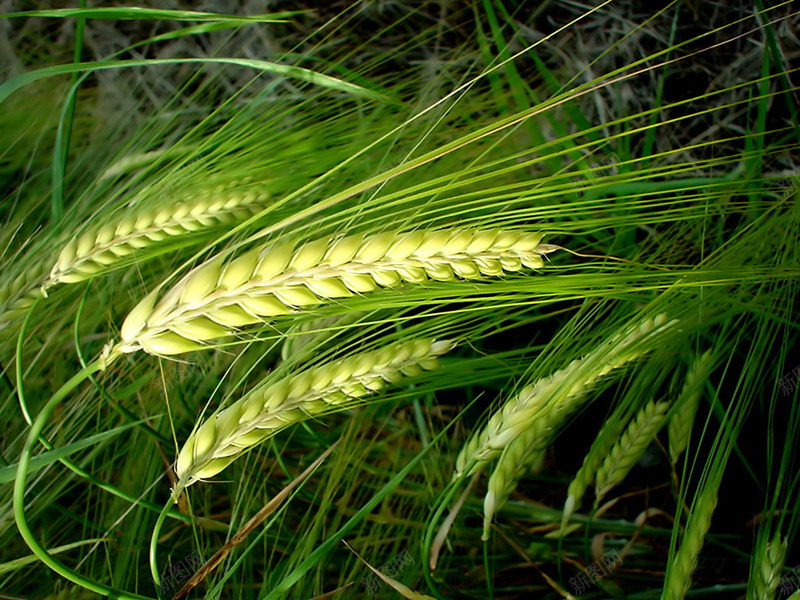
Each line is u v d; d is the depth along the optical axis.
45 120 0.28
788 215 0.20
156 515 0.20
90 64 0.16
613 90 0.31
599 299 0.18
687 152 0.29
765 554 0.17
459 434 0.25
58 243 0.18
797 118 0.29
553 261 0.25
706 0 0.30
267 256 0.11
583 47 0.31
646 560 0.23
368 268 0.12
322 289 0.12
